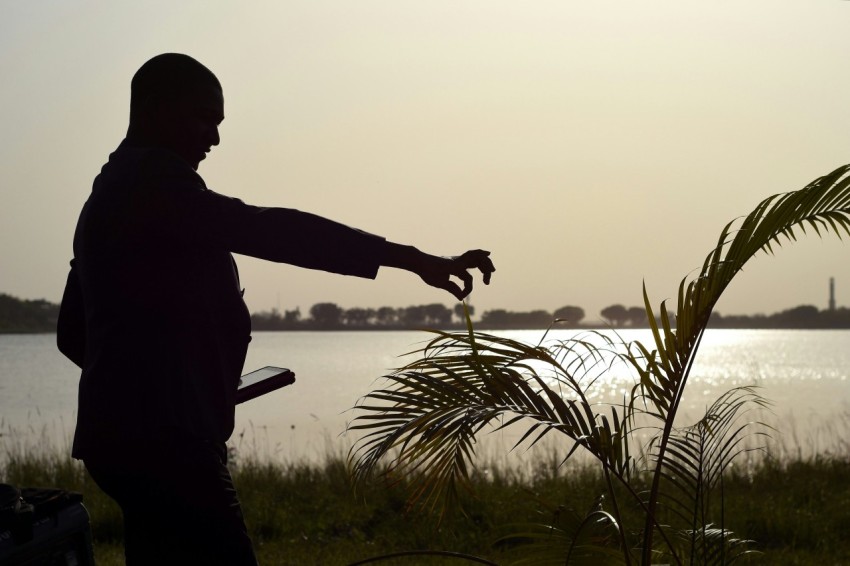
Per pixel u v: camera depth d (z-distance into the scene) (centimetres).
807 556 681
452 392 333
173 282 248
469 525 754
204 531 244
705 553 385
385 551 705
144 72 267
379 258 249
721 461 378
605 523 350
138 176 247
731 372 5934
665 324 354
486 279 266
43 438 1381
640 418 1803
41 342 16925
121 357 245
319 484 989
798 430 1847
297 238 243
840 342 17638
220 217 242
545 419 335
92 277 250
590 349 347
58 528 275
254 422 2548
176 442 245
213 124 272
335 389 4372
